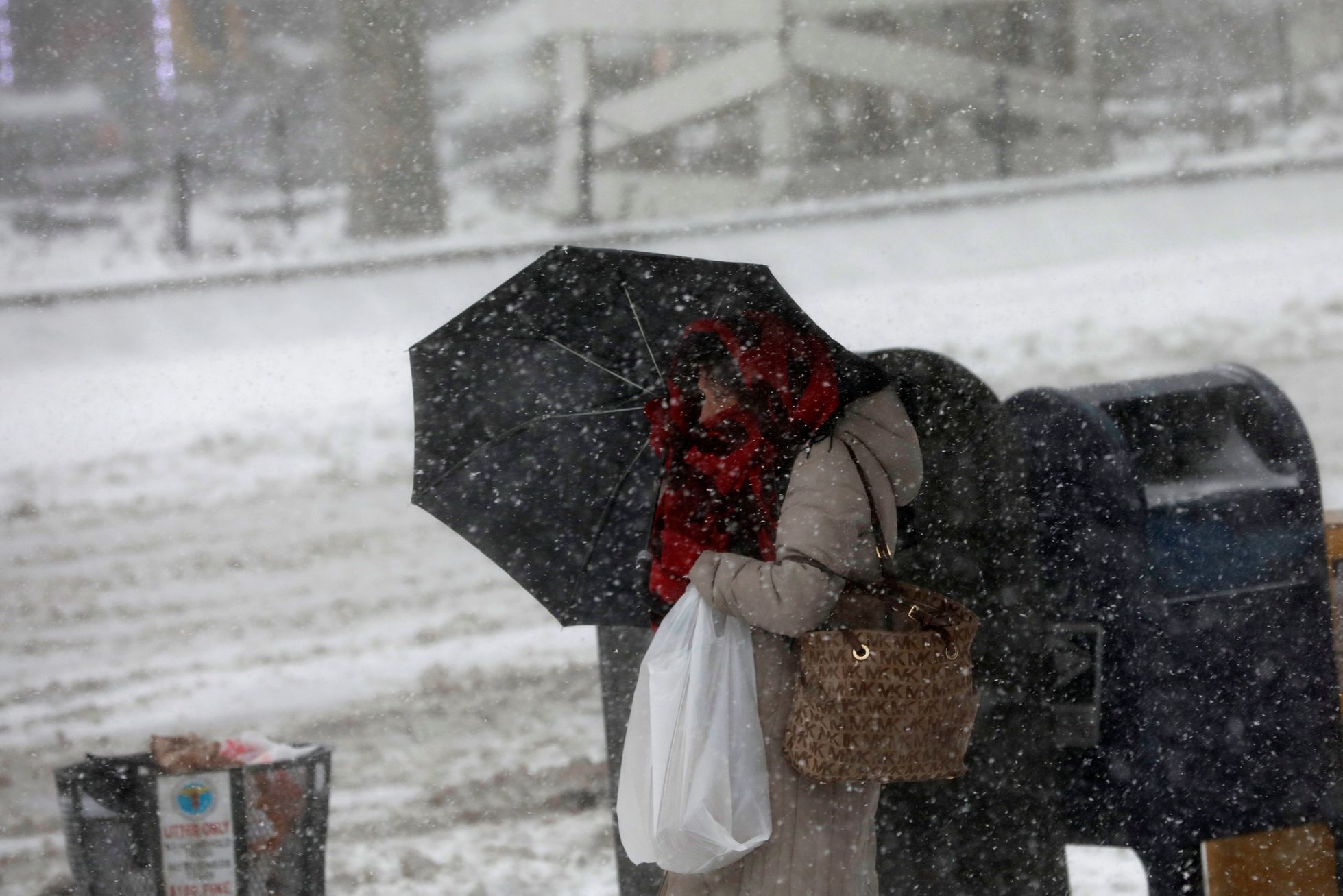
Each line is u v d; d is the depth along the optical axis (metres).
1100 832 12.09
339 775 16.94
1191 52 55.91
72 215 59.12
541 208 55.06
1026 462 12.48
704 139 54.94
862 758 9.26
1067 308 37.41
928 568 11.52
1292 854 11.93
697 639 9.67
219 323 48.44
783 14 55.34
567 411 11.10
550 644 21.44
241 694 20.36
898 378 10.97
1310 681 11.96
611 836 14.45
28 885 14.28
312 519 30.38
